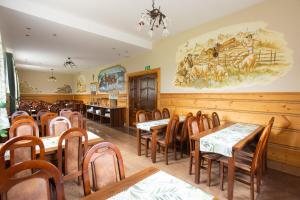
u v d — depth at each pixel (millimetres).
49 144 2125
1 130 2189
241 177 2635
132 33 4711
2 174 862
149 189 1125
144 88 6027
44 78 11305
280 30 2910
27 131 2445
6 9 2898
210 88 3955
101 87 8664
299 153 2758
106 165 1284
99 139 2334
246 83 3352
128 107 6664
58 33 4043
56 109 5371
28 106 6059
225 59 3660
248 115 3342
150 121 3809
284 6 2863
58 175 1034
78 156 2057
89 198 1015
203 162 2895
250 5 3252
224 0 3090
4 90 4117
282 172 2891
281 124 2932
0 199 857
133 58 6434
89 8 3320
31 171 1345
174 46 4797
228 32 3604
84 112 9891
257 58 3186
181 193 1085
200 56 4137
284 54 2873
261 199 2125
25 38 4410
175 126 3277
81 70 10602
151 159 3355
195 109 4277
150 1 3086
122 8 3324
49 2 3102
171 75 4910
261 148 2062
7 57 5629
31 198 947
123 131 5832
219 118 3785
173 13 3553
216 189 2311
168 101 5012
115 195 1052
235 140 2174
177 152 3791
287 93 2852
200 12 3514
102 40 4555
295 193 2258
